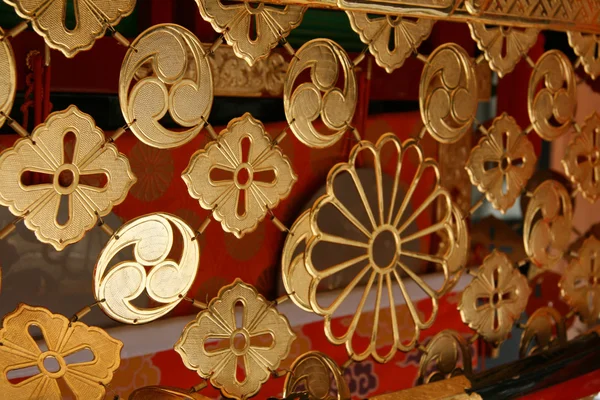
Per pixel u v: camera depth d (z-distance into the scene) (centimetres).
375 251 242
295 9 124
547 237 173
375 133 242
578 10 165
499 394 154
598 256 189
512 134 161
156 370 183
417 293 240
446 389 151
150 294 117
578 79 263
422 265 261
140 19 188
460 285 254
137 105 111
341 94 133
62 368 112
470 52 262
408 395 148
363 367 226
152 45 111
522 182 164
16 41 158
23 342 109
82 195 108
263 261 221
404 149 145
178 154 197
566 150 174
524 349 174
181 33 113
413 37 139
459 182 272
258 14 120
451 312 250
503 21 151
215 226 207
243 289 129
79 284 184
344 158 233
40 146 103
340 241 138
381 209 144
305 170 225
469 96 151
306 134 130
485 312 165
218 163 120
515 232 271
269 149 126
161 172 194
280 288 222
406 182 254
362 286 235
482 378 158
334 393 218
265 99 221
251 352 131
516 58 156
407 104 257
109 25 106
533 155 166
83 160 107
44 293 179
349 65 133
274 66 205
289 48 125
